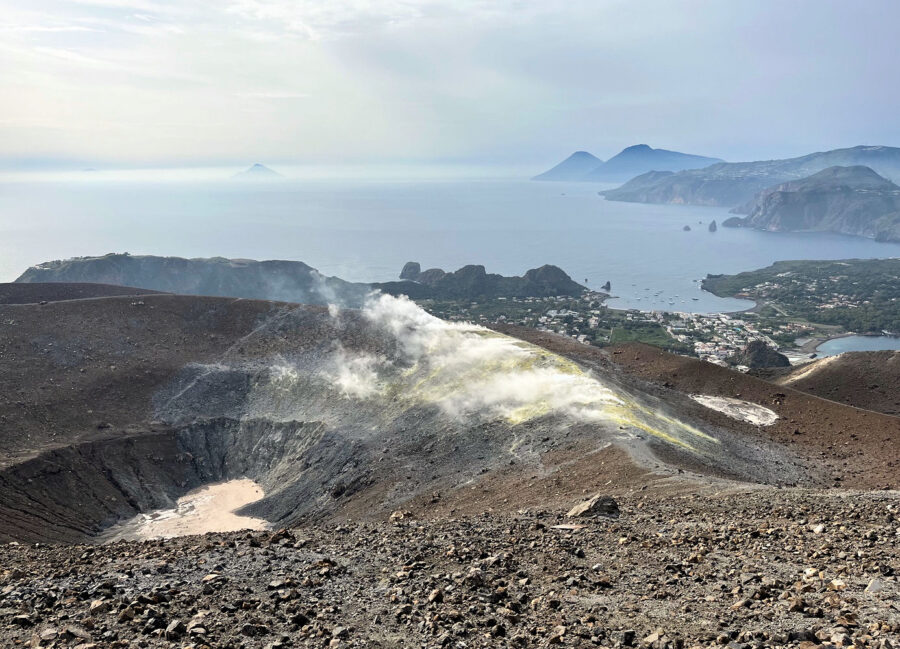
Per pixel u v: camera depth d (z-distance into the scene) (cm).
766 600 1500
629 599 1616
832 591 1518
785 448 7575
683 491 4250
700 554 2050
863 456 7050
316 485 8244
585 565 2034
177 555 2364
